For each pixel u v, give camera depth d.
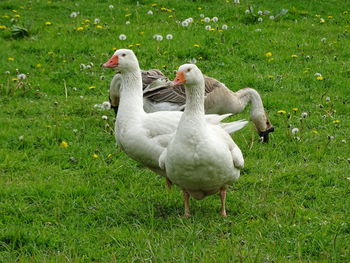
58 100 15.52
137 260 8.09
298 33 20.77
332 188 10.53
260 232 8.82
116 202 10.16
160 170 10.26
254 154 12.27
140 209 9.80
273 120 14.17
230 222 9.27
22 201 10.22
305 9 23.84
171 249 8.30
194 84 8.56
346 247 8.41
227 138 9.23
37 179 11.12
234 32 20.34
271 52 18.80
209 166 8.63
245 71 17.23
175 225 9.11
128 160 12.09
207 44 19.19
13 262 8.09
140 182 11.07
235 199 10.20
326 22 22.44
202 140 8.55
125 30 20.50
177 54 18.39
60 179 11.12
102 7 23.88
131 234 8.92
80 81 16.81
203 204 10.02
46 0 24.75
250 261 7.81
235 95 13.30
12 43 19.45
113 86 13.37
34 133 13.22
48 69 17.56
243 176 11.19
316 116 14.27
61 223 9.45
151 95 12.73
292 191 10.47
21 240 8.79
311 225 9.04
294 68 17.61
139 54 18.34
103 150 12.56
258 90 16.12
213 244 8.53
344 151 12.30
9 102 15.25
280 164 11.70
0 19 21.97
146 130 9.99
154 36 19.23
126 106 10.33
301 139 12.88
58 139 12.97
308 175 11.20
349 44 19.66
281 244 8.48
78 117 14.27
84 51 18.89
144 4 24.41
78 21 21.89
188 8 23.75
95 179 11.15
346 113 14.57
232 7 23.50
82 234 9.06
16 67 17.55
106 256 8.33
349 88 16.09
